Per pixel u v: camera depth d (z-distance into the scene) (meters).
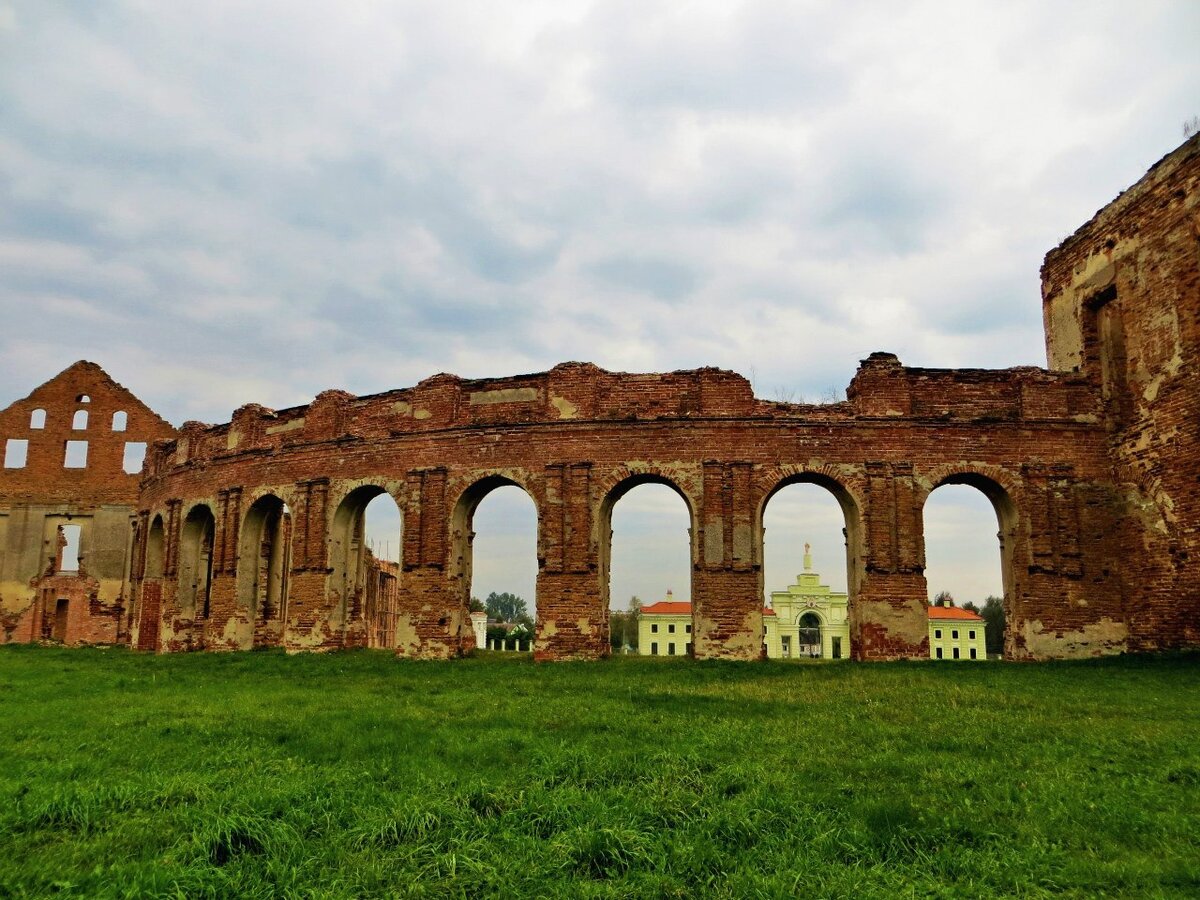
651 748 10.33
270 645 29.81
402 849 6.87
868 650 21.91
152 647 34.78
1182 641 20.64
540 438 24.27
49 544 44.19
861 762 9.60
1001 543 23.81
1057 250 26.16
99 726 12.38
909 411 23.34
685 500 23.52
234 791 8.31
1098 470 23.33
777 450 23.17
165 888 6.03
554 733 11.44
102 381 46.03
